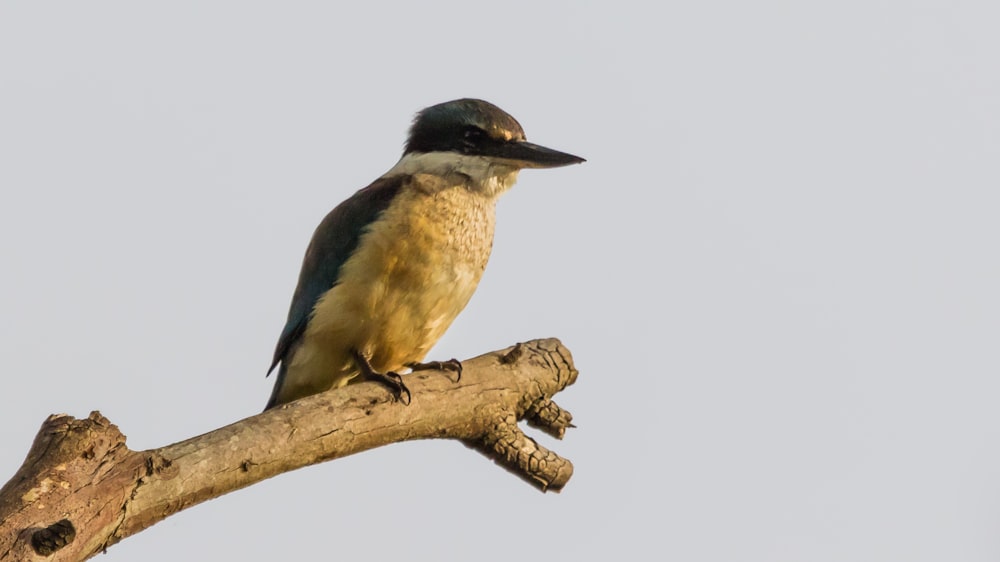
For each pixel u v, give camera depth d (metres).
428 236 12.39
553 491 11.84
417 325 12.63
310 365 12.80
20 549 7.64
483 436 11.49
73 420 8.28
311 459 9.91
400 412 10.66
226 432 9.16
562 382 11.90
